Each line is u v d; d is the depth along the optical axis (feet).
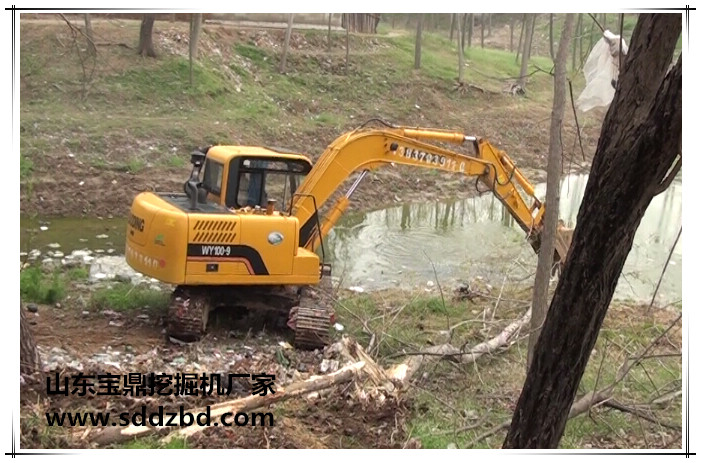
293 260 33.76
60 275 44.60
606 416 29.81
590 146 96.84
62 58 78.59
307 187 37.45
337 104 94.68
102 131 69.62
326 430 26.55
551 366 15.94
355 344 32.50
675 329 41.65
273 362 31.58
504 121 100.53
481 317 41.86
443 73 108.78
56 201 61.41
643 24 13.84
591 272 15.07
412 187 77.87
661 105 13.57
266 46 100.63
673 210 73.20
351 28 117.60
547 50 146.10
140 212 33.78
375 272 51.31
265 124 81.76
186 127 74.13
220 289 34.86
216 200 36.32
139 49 83.35
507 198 42.52
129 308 37.99
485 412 29.30
